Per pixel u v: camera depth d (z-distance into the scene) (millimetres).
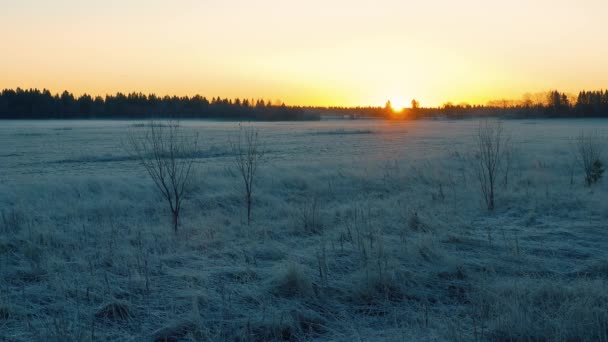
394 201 11133
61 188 13781
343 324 4660
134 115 135625
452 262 6242
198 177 15258
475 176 15211
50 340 4281
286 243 7723
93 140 45625
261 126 91500
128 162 25438
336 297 5359
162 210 10930
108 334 4465
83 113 132250
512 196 11320
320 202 11523
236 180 15453
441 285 5711
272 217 10000
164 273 6199
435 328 4484
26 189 13539
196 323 4582
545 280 5469
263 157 27219
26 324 4703
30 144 40438
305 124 106438
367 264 5941
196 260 6805
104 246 7512
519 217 9555
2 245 7660
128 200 11914
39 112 126750
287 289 5488
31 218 9617
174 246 7547
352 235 7680
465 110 159250
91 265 6383
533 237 7809
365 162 20875
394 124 104625
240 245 7598
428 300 5281
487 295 5070
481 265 6266
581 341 4141
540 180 14148
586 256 6723
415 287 5598
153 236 8141
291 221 9039
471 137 50031
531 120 107938
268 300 5195
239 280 5914
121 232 8508
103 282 5785
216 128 75562
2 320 4809
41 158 28016
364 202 11273
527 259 6449
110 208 10875
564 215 9484
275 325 4555
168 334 4496
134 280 5785
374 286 5484
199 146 33875
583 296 4922
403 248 6801
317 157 27188
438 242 7246
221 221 9430
